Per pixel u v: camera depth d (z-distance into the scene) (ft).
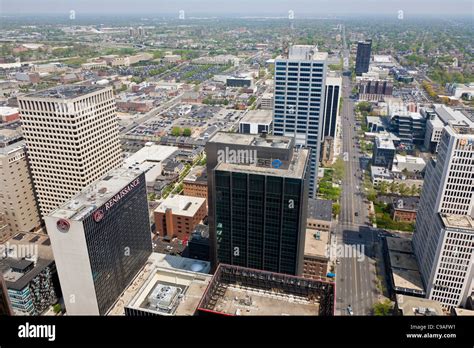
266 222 598.34
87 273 639.76
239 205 601.21
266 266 636.89
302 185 554.05
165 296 529.04
